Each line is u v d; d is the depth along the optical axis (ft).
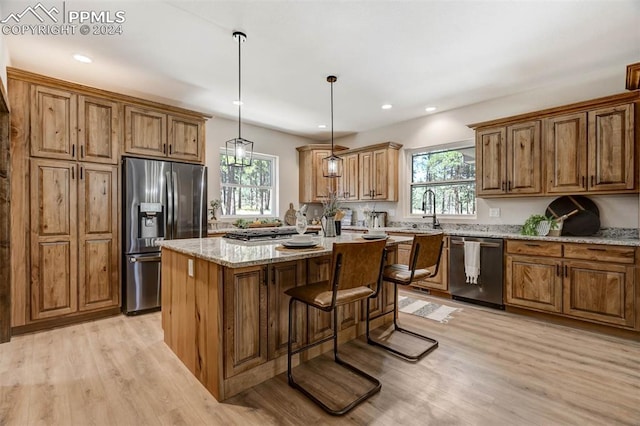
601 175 9.75
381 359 7.47
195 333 6.64
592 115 9.94
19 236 8.83
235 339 6.04
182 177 11.80
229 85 11.53
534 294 10.29
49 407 5.61
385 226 16.85
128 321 10.03
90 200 10.00
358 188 17.53
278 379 6.59
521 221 12.44
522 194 11.46
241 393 6.09
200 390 6.18
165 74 10.56
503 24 7.77
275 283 6.72
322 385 6.37
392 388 6.26
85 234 9.91
